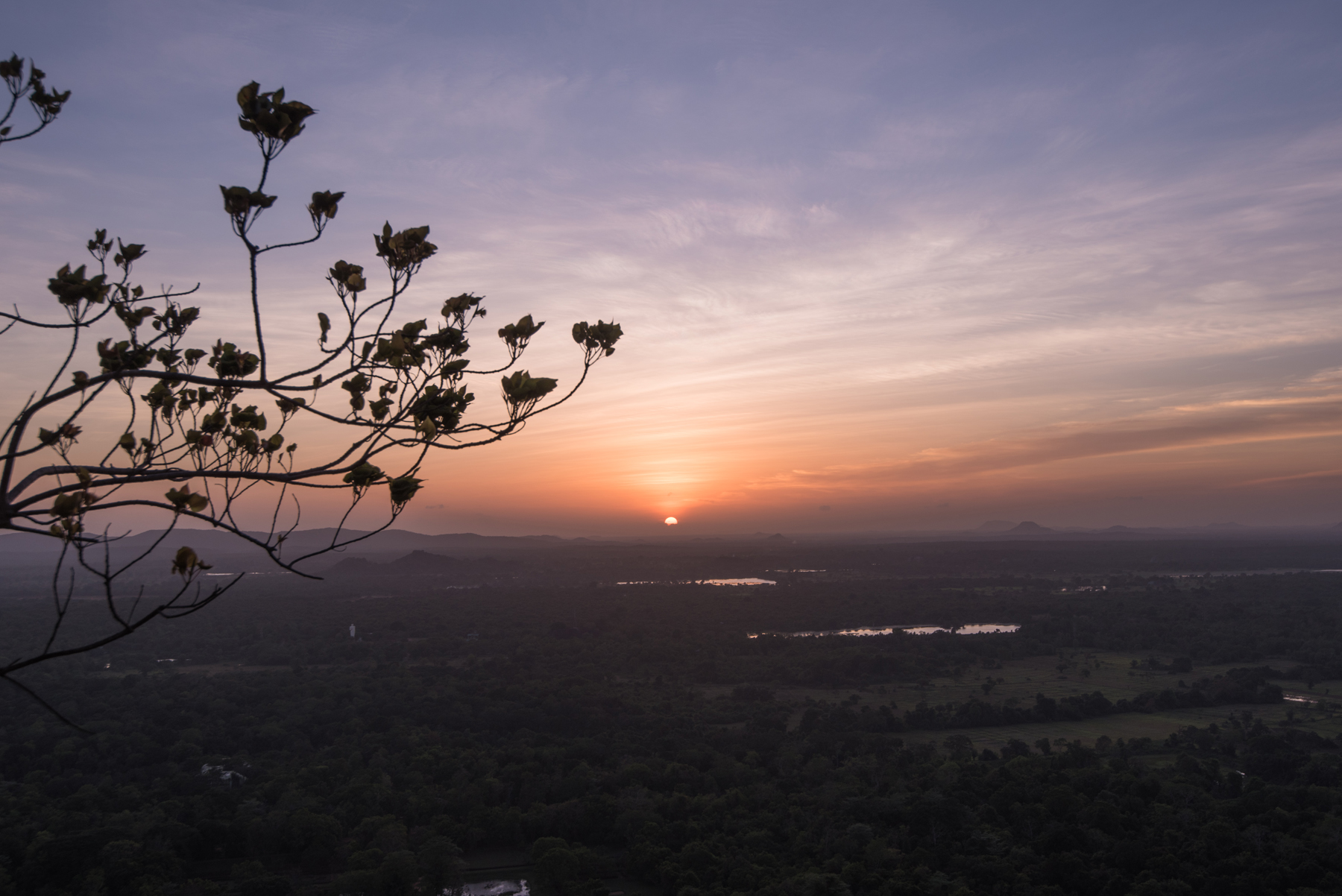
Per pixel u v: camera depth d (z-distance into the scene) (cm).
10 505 455
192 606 449
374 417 593
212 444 586
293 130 523
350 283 579
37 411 486
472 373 614
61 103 614
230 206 522
